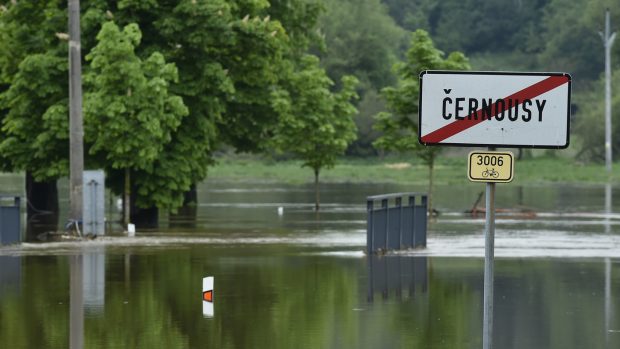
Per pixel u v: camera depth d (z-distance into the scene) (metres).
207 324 37.34
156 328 36.53
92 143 88.06
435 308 41.25
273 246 67.19
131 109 80.88
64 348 32.81
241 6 95.25
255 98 97.88
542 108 22.27
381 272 52.97
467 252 63.53
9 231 67.25
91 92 83.81
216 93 91.94
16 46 91.94
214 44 90.75
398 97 106.25
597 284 48.59
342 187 170.00
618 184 191.25
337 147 112.25
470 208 112.62
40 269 53.81
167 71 82.38
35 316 39.09
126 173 84.62
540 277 51.12
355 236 75.25
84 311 40.28
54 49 89.19
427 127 22.50
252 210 108.38
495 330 36.44
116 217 98.88
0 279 49.75
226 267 54.94
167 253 62.28
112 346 33.16
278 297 44.12
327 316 39.22
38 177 89.69
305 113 113.19
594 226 85.44
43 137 86.81
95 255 60.94
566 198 135.25
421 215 65.88
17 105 90.00
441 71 22.50
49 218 97.12
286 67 104.00
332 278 50.50
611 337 35.03
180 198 90.06
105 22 82.81
